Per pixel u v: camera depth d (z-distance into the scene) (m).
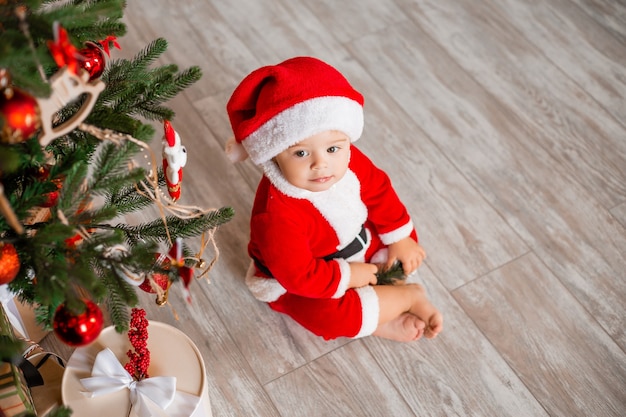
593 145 1.79
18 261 0.80
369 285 1.43
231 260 1.57
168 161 1.01
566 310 1.51
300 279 1.31
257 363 1.42
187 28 1.99
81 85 0.77
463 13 2.08
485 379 1.41
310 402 1.38
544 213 1.66
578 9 2.08
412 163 1.74
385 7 2.08
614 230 1.64
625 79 1.94
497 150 1.77
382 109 1.84
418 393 1.39
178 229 1.07
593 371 1.42
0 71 0.71
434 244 1.60
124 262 0.86
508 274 1.56
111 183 0.86
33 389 1.20
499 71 1.94
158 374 1.12
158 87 1.01
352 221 1.36
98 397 1.09
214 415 1.35
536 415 1.37
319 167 1.18
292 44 1.97
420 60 1.96
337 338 1.47
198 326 1.47
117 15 0.89
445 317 1.49
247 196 1.67
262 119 1.13
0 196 0.69
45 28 0.77
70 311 0.83
